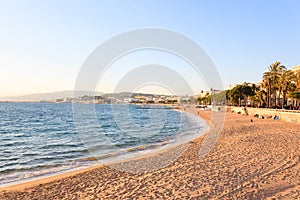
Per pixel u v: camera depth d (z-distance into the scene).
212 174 6.77
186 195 5.29
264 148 10.53
